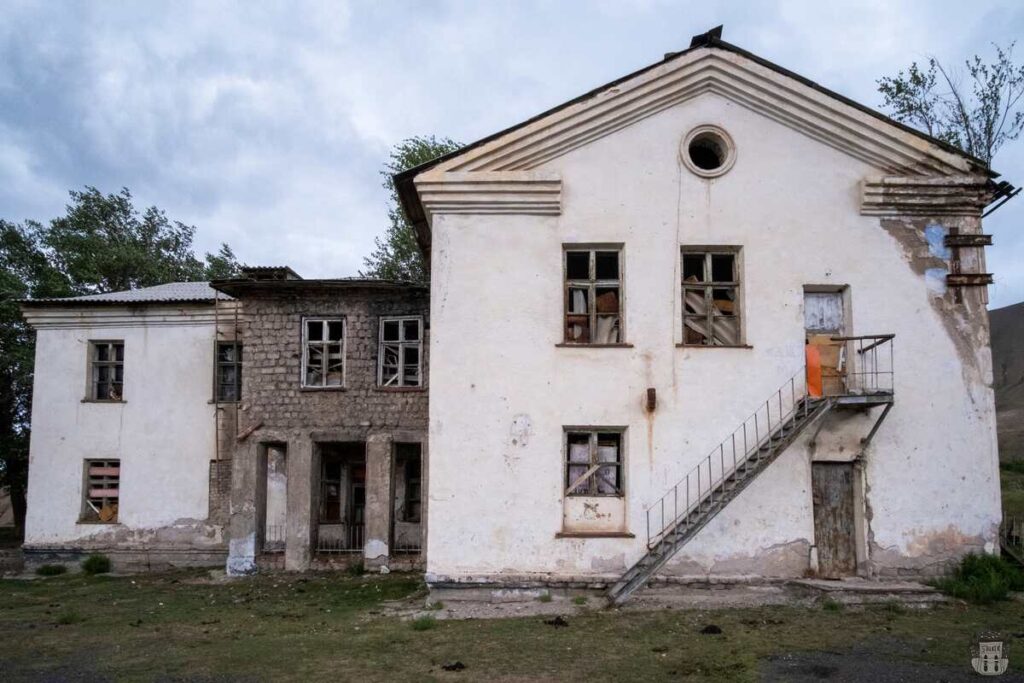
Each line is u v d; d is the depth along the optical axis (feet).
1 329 92.22
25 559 68.39
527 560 43.29
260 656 32.73
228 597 50.31
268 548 64.13
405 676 28.89
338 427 60.54
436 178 45.37
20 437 92.58
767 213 45.83
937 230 46.42
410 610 42.50
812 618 37.09
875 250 45.96
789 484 43.98
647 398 44.16
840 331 46.37
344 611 43.57
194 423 68.80
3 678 30.07
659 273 45.34
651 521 43.50
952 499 44.21
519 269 45.32
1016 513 61.93
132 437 69.15
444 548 43.42
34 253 103.40
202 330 69.92
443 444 44.14
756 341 44.91
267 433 60.59
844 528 44.47
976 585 40.47
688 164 45.93
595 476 44.73
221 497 67.87
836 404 41.98
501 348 44.78
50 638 37.86
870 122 46.01
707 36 46.19
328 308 61.72
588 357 44.75
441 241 45.50
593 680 27.76
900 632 33.96
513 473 43.93
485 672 29.17
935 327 45.60
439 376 44.60
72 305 69.82
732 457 43.98
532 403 44.45
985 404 45.19
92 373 71.05
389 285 60.13
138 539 67.82
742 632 34.58
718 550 43.37
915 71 79.51
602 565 43.16
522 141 45.62
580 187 45.73
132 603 49.14
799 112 46.24
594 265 46.26
